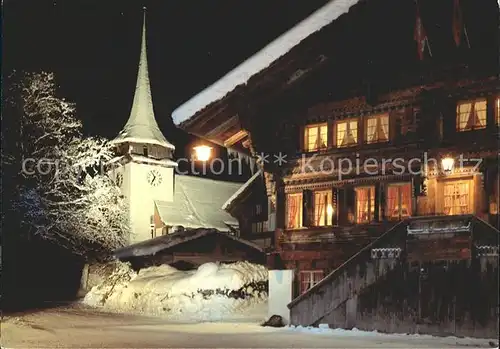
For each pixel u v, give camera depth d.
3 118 33.81
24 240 37.16
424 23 17.88
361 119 19.23
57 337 17.55
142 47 58.75
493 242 15.86
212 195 59.59
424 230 16.89
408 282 17.03
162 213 54.53
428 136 17.81
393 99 18.55
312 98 20.22
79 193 38.34
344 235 19.23
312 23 18.67
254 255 40.88
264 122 20.64
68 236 38.12
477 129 17.16
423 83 17.97
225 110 20.17
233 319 24.41
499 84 16.86
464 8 17.19
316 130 20.23
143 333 18.70
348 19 18.58
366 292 17.70
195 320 24.00
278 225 20.58
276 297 20.14
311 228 19.91
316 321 18.59
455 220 16.45
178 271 31.50
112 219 40.91
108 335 18.16
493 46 16.95
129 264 35.03
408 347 14.71
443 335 16.36
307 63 19.53
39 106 35.34
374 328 17.48
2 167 33.69
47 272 41.47
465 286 16.17
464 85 17.36
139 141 55.72
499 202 16.17
